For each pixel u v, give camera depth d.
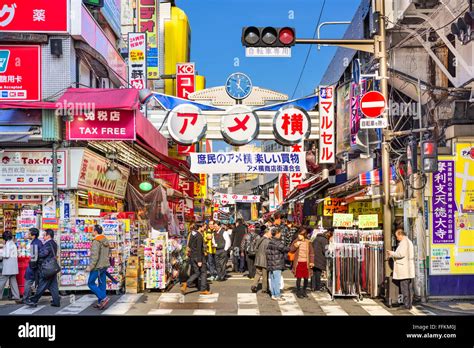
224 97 22.80
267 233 15.24
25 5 15.61
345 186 18.97
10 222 15.62
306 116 21.11
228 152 19.94
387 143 13.43
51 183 14.95
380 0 13.13
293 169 19.92
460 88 12.98
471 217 13.46
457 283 13.38
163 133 21.23
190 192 30.30
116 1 22.75
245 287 16.47
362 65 19.02
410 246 12.34
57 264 12.64
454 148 13.47
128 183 21.09
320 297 14.23
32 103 13.98
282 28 11.96
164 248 15.24
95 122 14.25
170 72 33.84
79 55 16.78
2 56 15.73
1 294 13.82
